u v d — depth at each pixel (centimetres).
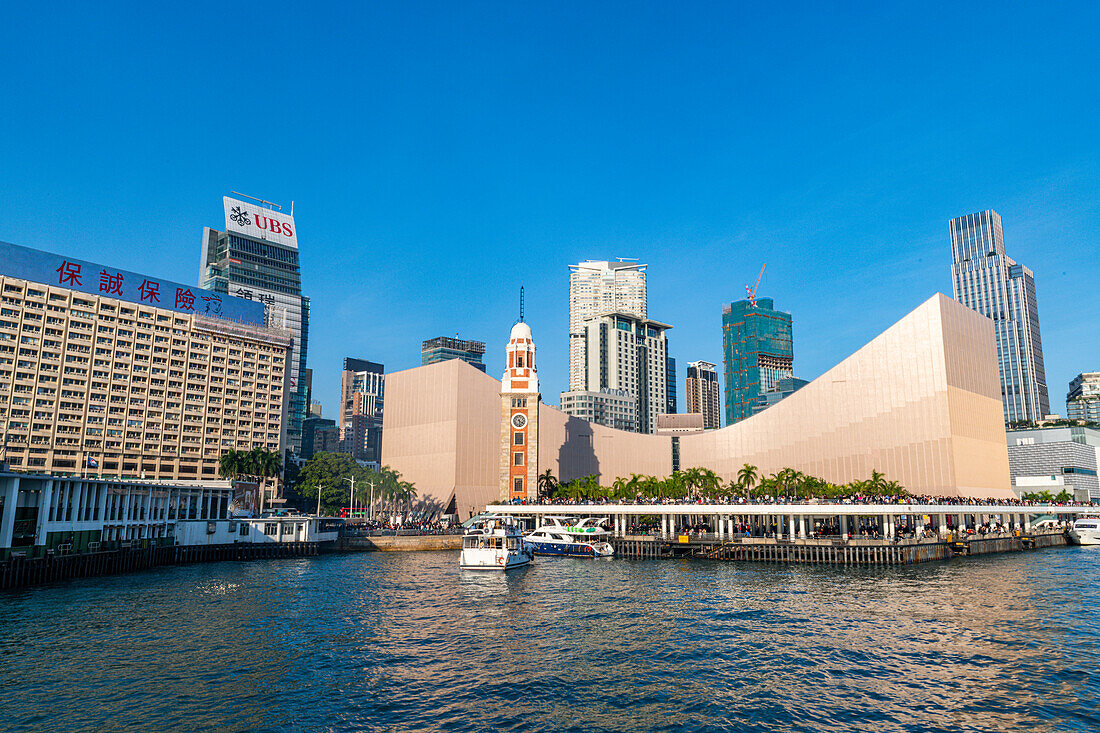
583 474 19812
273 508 18338
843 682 3797
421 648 4516
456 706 3384
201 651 4309
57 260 16262
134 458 16912
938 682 3794
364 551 12281
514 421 14762
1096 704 3425
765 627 5212
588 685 3728
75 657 4103
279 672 3888
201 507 10506
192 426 17888
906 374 15650
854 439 16375
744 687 3706
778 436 18262
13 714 3142
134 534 8975
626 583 7800
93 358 16512
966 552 11269
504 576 8494
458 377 18388
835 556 10094
